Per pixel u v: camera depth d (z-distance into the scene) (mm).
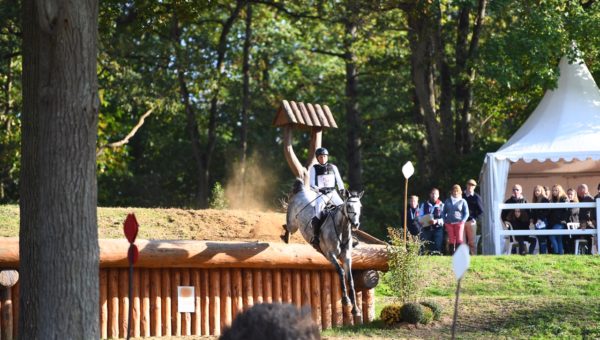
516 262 17875
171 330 13156
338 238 12562
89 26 9500
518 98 31703
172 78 30641
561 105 23281
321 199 12953
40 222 9461
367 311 14398
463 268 6695
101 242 12477
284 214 19047
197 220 18375
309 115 15961
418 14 27406
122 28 29172
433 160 31094
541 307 14188
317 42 37062
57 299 9391
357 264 13961
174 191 39875
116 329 12758
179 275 13320
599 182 24609
